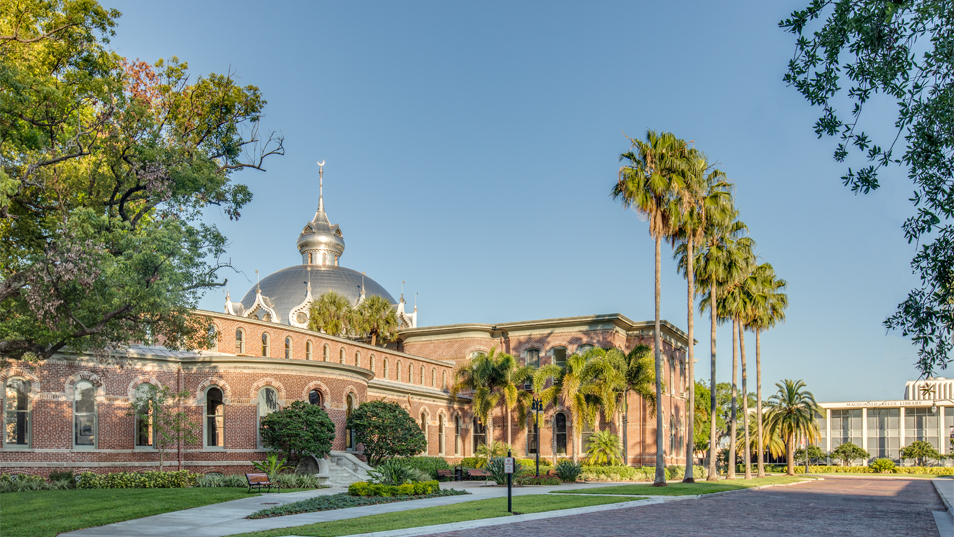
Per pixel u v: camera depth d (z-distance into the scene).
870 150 13.03
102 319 22.22
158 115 27.08
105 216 21.33
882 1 11.95
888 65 12.33
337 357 58.03
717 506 28.91
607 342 67.44
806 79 13.25
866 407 128.00
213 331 48.34
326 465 42.16
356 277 90.31
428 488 32.66
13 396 36.34
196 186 24.86
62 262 19.88
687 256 47.09
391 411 48.59
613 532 19.45
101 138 24.38
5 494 30.08
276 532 19.11
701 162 44.72
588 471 52.22
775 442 88.50
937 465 113.94
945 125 12.06
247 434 41.97
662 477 42.03
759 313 61.12
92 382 38.78
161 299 21.41
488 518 22.36
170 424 37.62
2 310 23.17
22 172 23.09
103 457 38.50
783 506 29.77
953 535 20.16
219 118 28.11
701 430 94.38
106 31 25.48
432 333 73.94
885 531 21.00
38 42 24.14
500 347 72.56
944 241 12.97
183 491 32.47
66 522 21.23
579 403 54.94
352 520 21.91
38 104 22.56
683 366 76.44
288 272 88.88
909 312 13.38
